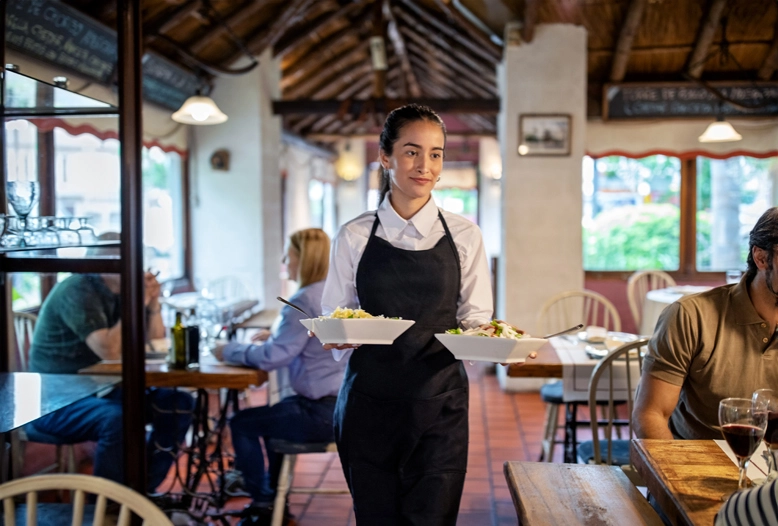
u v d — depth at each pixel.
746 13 5.15
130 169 2.38
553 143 5.24
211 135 5.87
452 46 6.61
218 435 2.99
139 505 1.32
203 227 5.92
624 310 6.35
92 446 3.67
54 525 2.02
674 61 5.61
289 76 6.89
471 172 12.08
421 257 1.73
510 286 5.33
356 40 7.36
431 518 1.68
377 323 1.57
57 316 2.72
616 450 2.61
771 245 1.60
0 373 2.60
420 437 1.71
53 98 2.24
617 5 5.03
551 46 5.21
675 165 6.37
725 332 1.76
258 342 3.12
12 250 2.11
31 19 3.11
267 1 5.07
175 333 2.79
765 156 5.86
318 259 2.85
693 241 6.39
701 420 1.84
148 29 4.49
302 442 2.71
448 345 1.62
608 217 6.46
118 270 2.40
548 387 3.51
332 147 11.60
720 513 1.10
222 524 2.90
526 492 1.54
